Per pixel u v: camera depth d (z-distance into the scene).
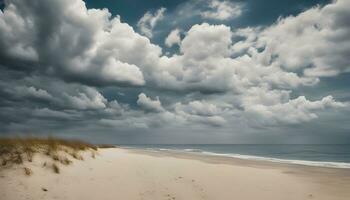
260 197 8.17
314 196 8.48
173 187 8.92
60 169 9.08
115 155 16.53
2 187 6.99
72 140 15.03
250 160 22.42
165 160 15.91
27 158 8.94
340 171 14.95
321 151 55.56
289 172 14.07
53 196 7.02
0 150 9.04
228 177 11.17
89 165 10.76
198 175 11.22
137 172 10.91
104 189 8.09
